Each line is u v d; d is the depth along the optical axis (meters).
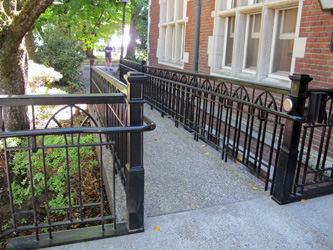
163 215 2.57
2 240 2.64
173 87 5.45
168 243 2.19
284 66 5.03
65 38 10.35
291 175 2.73
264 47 5.04
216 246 2.18
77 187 3.65
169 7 8.90
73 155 3.37
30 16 3.40
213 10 6.47
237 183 3.23
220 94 3.84
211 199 2.88
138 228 2.30
